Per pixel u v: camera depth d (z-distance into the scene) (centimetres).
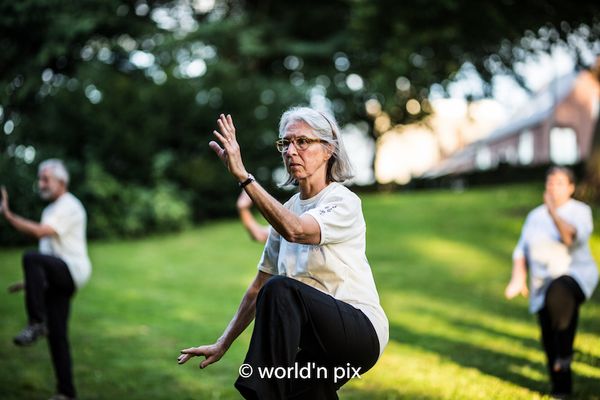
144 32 1775
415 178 2423
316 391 286
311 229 275
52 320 505
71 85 1563
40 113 1478
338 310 277
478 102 1517
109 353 660
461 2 1225
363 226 300
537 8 1199
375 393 512
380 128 2583
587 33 1212
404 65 1448
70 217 520
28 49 1323
